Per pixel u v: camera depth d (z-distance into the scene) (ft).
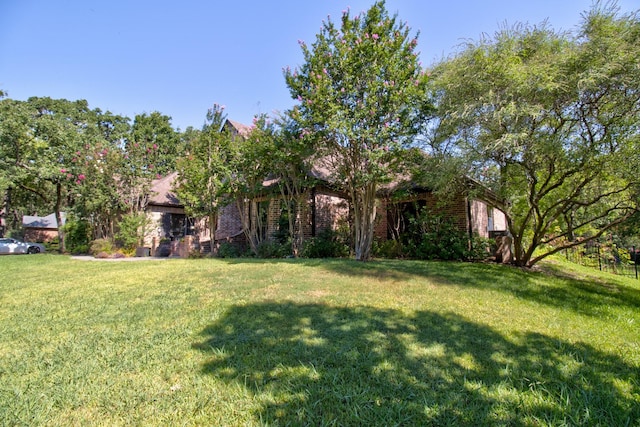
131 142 53.21
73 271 28.14
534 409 7.63
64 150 61.21
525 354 10.67
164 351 10.62
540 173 27.96
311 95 29.04
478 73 24.86
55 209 68.85
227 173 39.99
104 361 9.98
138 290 19.58
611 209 25.94
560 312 16.19
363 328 12.63
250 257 40.04
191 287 20.10
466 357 10.28
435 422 7.13
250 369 9.37
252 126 38.29
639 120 21.29
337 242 39.99
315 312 14.66
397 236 39.93
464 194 31.89
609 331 13.55
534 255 44.04
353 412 7.45
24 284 22.34
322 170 42.47
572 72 22.00
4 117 57.93
